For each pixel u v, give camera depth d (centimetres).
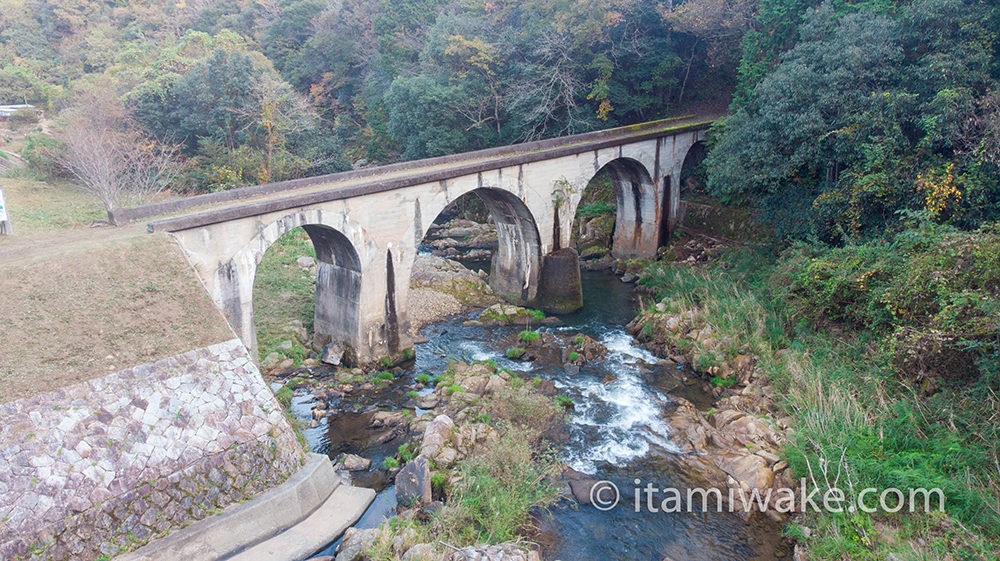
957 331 1524
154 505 1219
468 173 2483
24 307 1399
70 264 1540
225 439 1349
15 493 1109
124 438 1248
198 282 1628
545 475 1570
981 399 1478
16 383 1238
